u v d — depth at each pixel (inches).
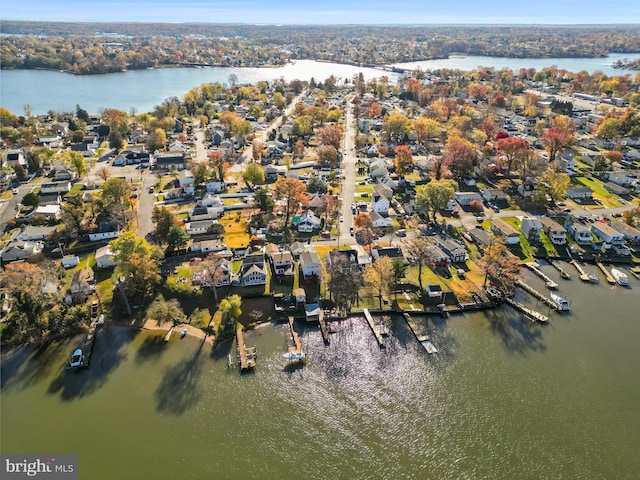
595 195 5930.1
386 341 3481.8
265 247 4505.4
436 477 2522.1
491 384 3110.2
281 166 7170.3
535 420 2851.9
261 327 3570.4
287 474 2514.8
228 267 4040.4
